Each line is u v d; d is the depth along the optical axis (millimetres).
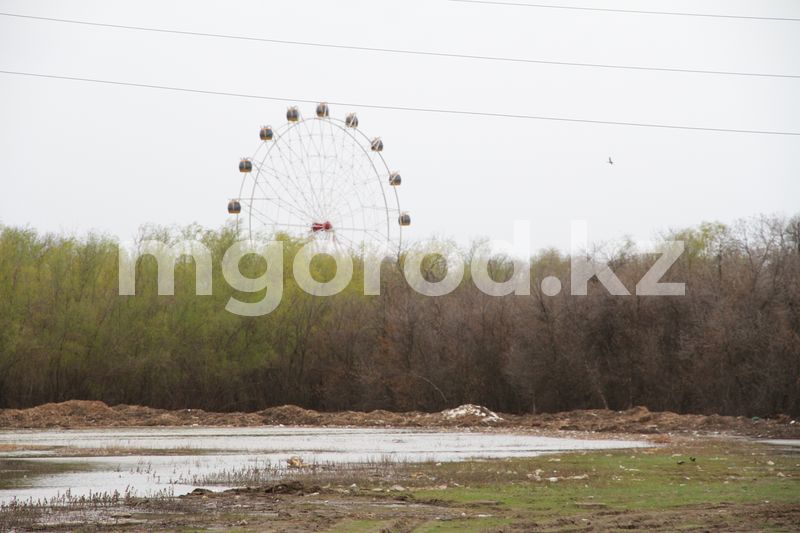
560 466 30703
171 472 29484
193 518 19141
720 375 66250
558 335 74625
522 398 78000
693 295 71688
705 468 29875
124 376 80812
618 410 73500
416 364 82250
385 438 48844
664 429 53875
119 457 35719
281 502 21797
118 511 20250
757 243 70938
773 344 62469
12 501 22016
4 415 63500
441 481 25984
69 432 55156
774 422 55281
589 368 72688
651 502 21594
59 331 78562
